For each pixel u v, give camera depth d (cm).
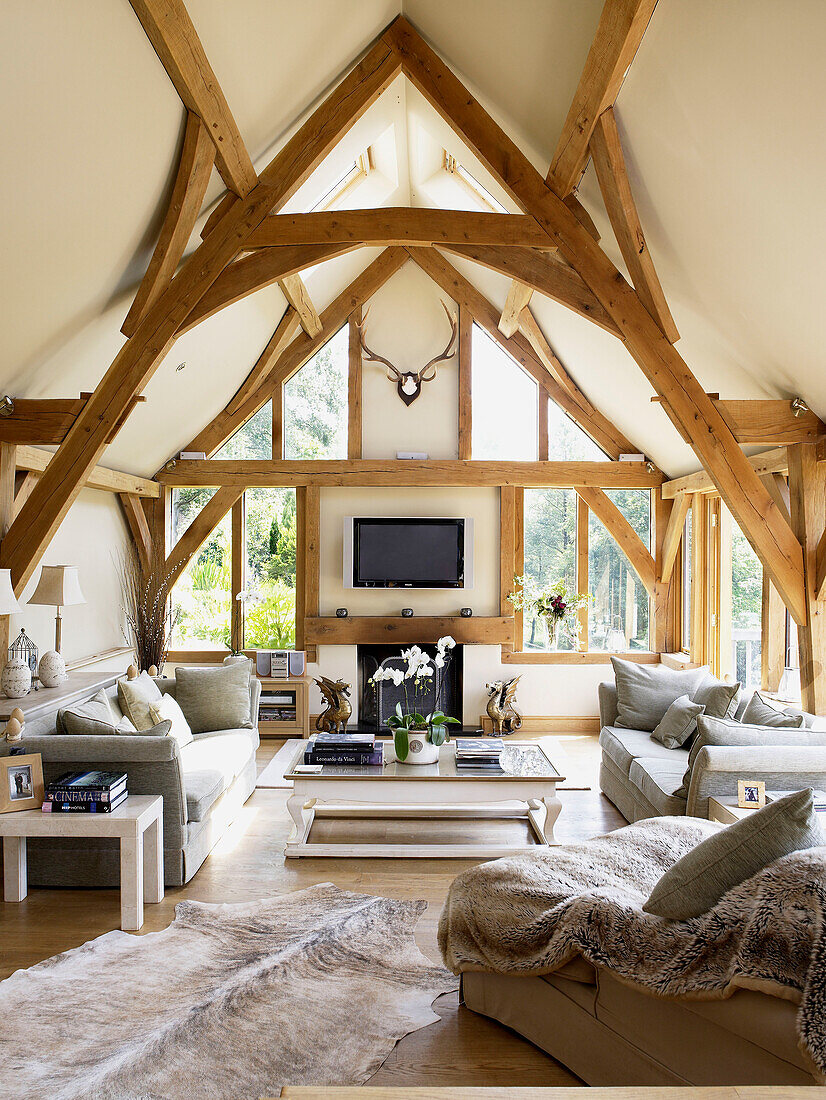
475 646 722
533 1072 242
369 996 280
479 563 737
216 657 742
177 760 371
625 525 739
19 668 448
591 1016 234
